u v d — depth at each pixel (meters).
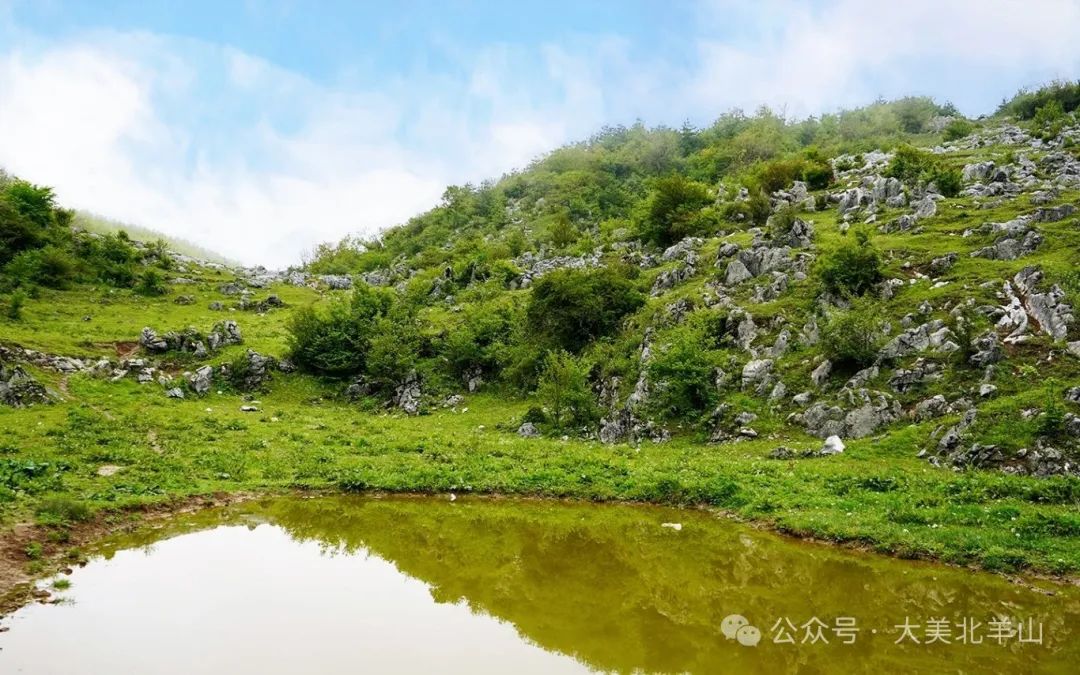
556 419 38.84
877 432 30.31
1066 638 13.96
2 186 81.31
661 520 24.33
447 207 149.38
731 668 12.59
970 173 58.97
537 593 16.94
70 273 62.06
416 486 28.09
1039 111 82.19
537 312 50.19
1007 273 36.66
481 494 27.73
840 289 39.16
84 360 42.94
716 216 65.19
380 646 13.25
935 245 43.62
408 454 33.00
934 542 19.41
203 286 71.19
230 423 36.78
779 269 45.53
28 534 18.36
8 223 63.44
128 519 21.94
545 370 43.00
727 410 34.81
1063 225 41.31
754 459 29.70
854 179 69.69
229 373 47.06
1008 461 24.97
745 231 61.50
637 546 21.17
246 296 68.75
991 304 34.22
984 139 81.00
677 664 12.71
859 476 25.45
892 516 21.67
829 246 46.47
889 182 57.19
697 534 22.47
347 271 120.19
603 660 12.88
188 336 48.94
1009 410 26.92
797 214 61.22
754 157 117.19
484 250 91.69
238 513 24.30
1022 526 19.61
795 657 13.10
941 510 21.42
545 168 170.88
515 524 23.86
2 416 31.72
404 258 118.75
